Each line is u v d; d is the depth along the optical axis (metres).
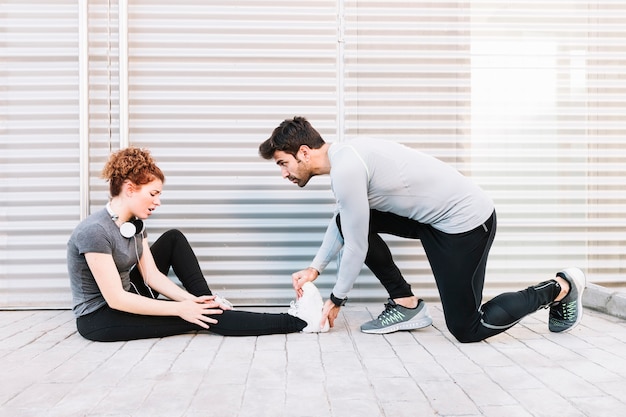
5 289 3.47
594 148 3.66
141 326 2.63
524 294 2.55
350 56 3.54
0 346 2.55
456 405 1.79
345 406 1.78
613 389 1.94
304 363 2.26
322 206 3.54
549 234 3.65
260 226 3.53
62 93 3.47
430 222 2.52
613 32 3.65
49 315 3.30
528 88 3.62
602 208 3.67
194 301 2.70
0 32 3.45
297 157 2.47
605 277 3.68
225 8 3.50
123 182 2.60
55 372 2.15
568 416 1.70
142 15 3.47
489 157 3.62
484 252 2.47
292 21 3.52
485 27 3.60
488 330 2.50
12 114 3.46
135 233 2.67
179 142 3.50
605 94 3.66
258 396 1.87
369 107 3.55
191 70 3.49
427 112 3.57
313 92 3.53
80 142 3.41
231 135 3.51
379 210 2.62
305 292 2.77
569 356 2.35
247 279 3.53
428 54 3.56
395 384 1.99
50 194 3.47
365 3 3.53
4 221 3.47
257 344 2.56
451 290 2.48
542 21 3.62
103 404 1.80
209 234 3.52
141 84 3.48
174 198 3.50
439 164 2.54
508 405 1.79
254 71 3.51
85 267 2.63
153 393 1.90
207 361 2.29
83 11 3.39
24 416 1.70
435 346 2.53
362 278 3.54
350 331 2.82
